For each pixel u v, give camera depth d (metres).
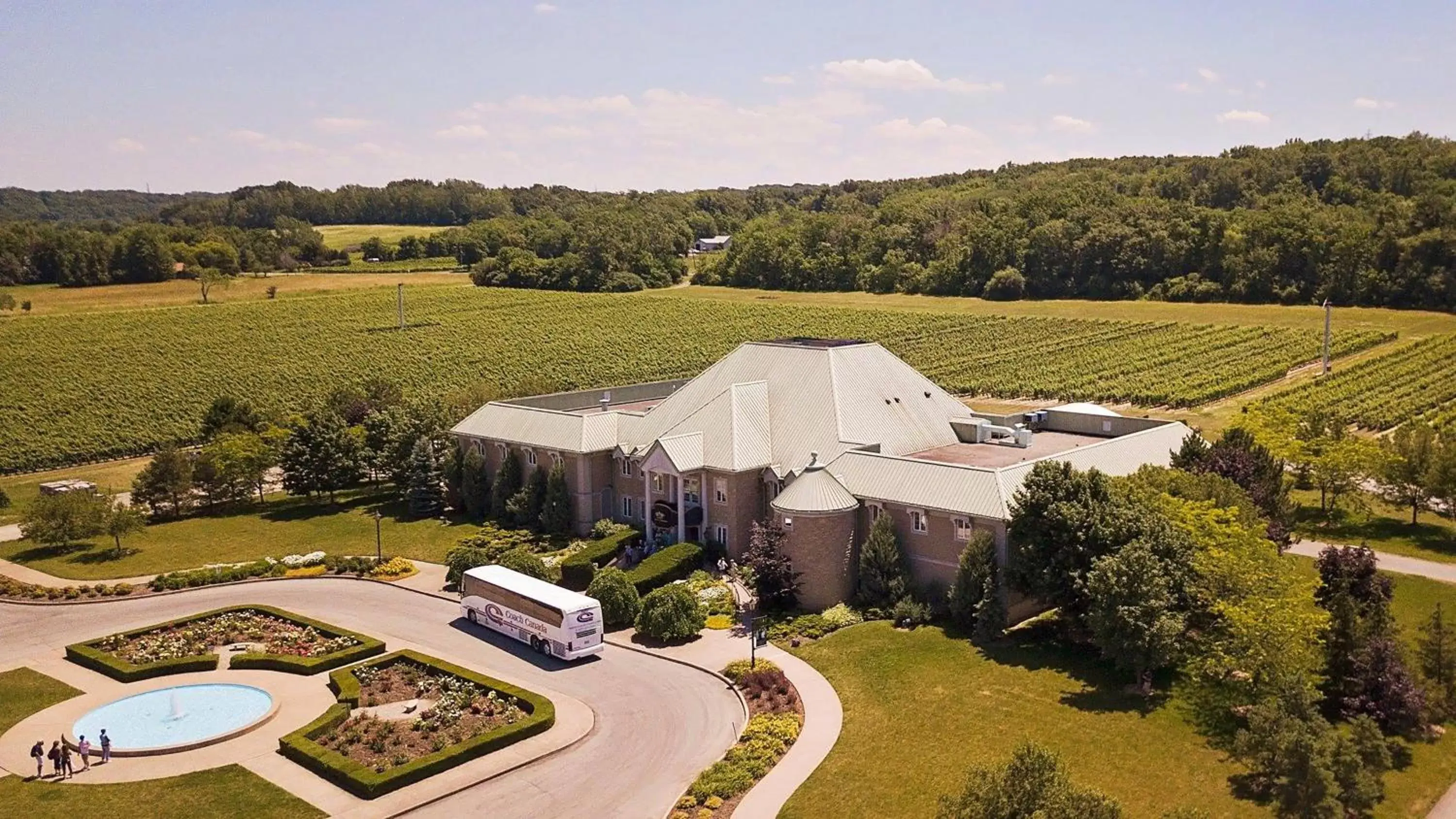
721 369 103.44
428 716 64.75
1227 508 72.94
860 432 91.94
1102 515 69.81
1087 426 103.25
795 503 81.44
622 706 66.88
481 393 133.25
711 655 74.31
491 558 93.62
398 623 82.81
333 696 69.31
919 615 76.69
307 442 120.94
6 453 147.12
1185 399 154.75
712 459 91.88
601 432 102.81
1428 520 98.94
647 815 54.25
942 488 78.75
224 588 92.94
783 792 55.19
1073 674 67.12
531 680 71.19
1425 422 129.75
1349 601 61.97
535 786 57.47
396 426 124.81
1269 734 52.81
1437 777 55.59
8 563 101.88
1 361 190.62
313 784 57.91
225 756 61.44
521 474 108.44
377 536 106.50
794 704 65.25
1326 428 111.88
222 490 121.69
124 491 133.38
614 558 92.06
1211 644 63.97
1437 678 62.34
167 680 72.81
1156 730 59.88
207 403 173.00
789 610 82.06
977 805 41.84
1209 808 52.09
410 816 54.50
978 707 63.41
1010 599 75.31
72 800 56.53
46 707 68.88
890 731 61.19
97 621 85.38
